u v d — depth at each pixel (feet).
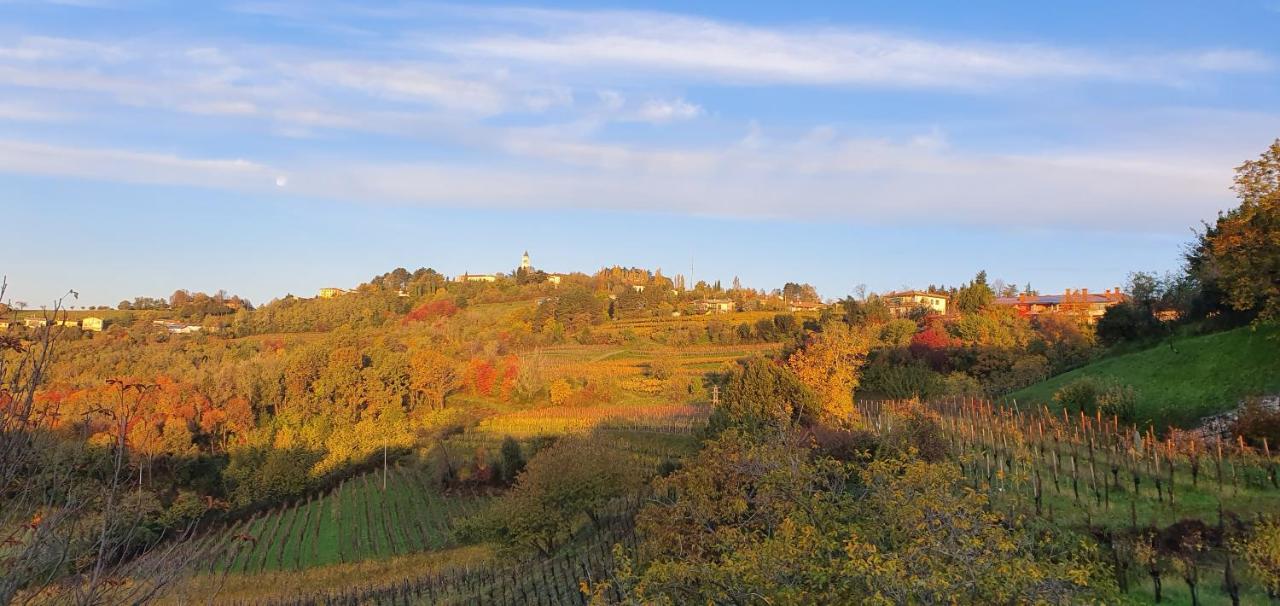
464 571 134.72
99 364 239.91
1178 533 63.98
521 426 270.87
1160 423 104.06
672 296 602.85
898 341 237.45
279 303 545.44
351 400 274.98
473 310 546.26
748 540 53.06
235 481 220.23
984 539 40.06
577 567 112.78
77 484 25.40
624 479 142.20
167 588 27.35
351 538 181.47
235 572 153.17
